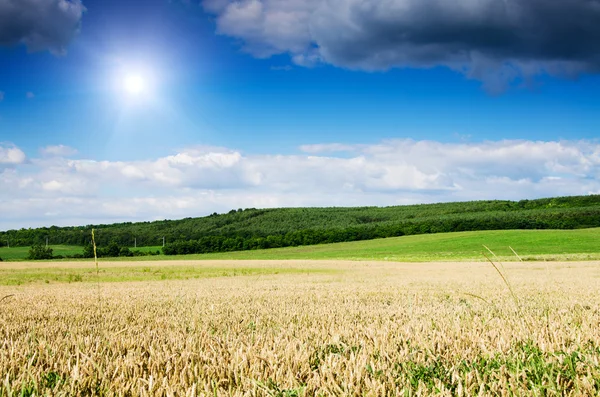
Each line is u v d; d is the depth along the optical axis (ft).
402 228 349.20
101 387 10.46
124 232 384.47
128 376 11.57
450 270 117.50
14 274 120.57
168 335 18.70
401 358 12.77
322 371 11.11
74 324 24.18
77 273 125.08
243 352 13.80
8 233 354.74
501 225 331.16
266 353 13.07
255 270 135.13
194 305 34.83
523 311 25.72
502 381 10.21
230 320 24.29
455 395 9.65
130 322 24.66
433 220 365.40
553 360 11.85
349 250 289.33
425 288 51.83
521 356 12.58
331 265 166.50
